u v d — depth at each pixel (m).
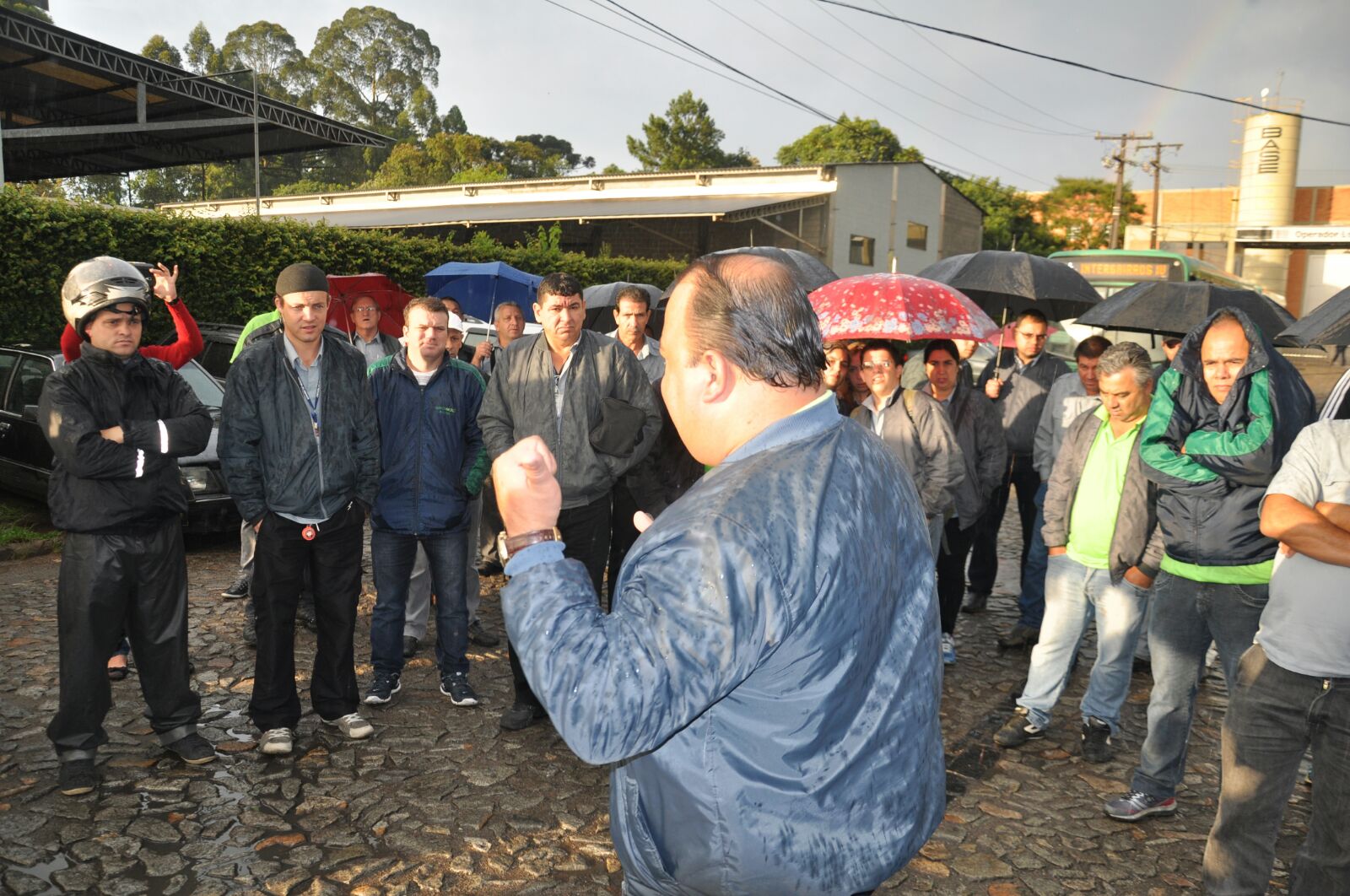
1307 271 34.38
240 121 18.86
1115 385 3.83
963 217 32.34
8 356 7.96
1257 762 2.62
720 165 78.94
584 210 25.95
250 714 3.85
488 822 3.41
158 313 10.35
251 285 11.11
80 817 3.31
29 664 4.70
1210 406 3.19
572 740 1.14
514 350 4.21
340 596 3.93
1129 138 39.94
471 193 30.17
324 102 86.88
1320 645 2.46
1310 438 2.50
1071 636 4.12
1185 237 39.56
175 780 3.60
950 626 5.29
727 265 1.34
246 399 3.64
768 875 1.22
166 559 3.58
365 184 64.44
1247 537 3.09
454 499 4.32
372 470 3.95
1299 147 49.91
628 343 5.38
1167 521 3.29
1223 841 2.71
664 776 1.24
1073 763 4.11
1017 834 3.48
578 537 4.21
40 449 7.44
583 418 4.12
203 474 6.84
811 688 1.19
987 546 6.38
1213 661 5.49
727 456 1.34
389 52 89.69
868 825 1.26
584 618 1.19
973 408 5.27
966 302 5.38
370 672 4.88
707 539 1.15
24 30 15.10
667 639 1.12
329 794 3.56
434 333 4.25
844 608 1.20
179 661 3.67
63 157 21.75
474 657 5.13
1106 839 3.46
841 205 26.28
